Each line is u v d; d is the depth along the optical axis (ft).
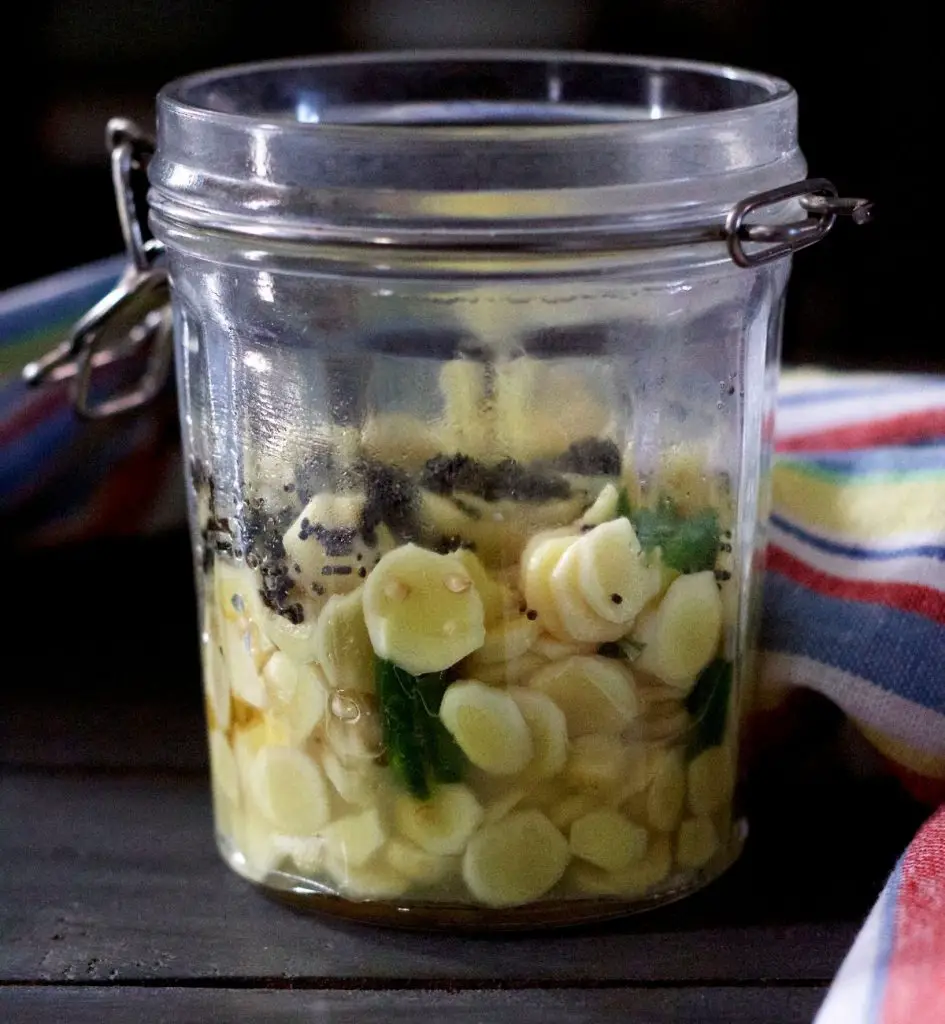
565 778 1.05
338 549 1.03
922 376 1.31
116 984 1.05
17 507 1.41
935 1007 0.92
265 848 1.10
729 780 1.12
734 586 1.10
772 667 1.17
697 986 1.04
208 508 1.11
